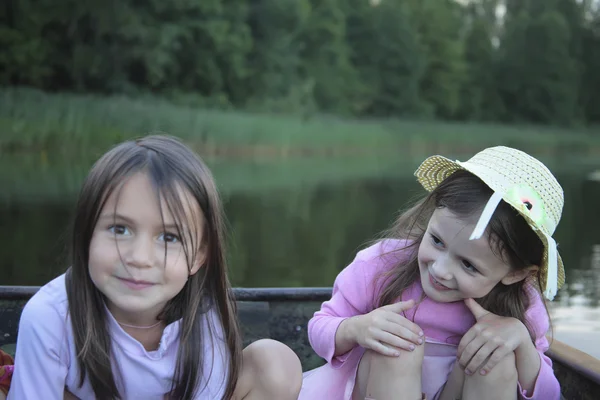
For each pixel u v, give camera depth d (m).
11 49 16.25
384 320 1.15
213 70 19.39
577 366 1.33
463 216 1.10
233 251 4.01
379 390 1.13
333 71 24.56
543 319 1.28
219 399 1.09
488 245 1.09
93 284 1.01
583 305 2.77
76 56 16.78
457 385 1.19
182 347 1.06
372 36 27.39
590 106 34.75
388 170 12.63
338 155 18.64
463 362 1.15
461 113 31.75
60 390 1.02
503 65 32.62
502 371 1.13
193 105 18.19
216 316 1.10
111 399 1.04
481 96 32.38
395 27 27.42
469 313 1.26
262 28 21.86
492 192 1.11
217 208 1.06
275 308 1.71
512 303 1.25
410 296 1.29
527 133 28.30
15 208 5.40
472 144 24.22
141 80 18.44
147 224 0.96
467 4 35.34
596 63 34.75
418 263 1.24
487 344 1.12
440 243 1.15
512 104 33.03
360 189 8.30
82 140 12.64
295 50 22.59
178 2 18.27
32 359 1.00
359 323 1.18
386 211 6.07
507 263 1.12
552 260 1.08
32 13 16.36
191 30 19.02
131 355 1.03
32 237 4.12
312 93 23.28
